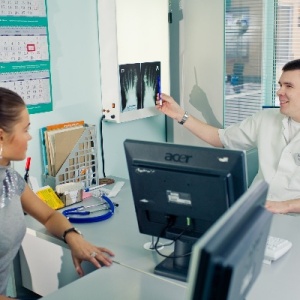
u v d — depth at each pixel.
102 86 2.52
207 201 1.33
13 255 1.60
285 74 2.22
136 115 2.61
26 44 2.14
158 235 1.49
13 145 1.50
